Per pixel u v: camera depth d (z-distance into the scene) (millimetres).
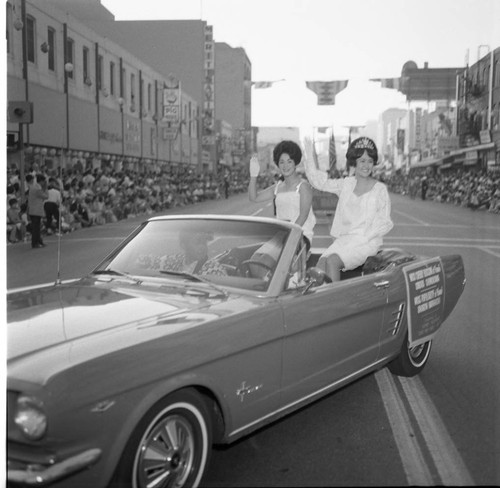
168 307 3295
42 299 3477
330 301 3828
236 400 3182
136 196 23219
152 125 32531
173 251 4023
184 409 2934
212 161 55812
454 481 3271
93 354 2615
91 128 22391
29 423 2426
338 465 3445
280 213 5516
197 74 49781
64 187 16141
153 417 2758
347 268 5098
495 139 27547
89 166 22203
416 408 4328
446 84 33906
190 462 2988
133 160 28719
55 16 18953
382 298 4359
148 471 2812
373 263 5305
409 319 4742
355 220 5148
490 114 27938
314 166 5391
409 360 4910
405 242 14570
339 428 3969
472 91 30875
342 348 3994
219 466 3418
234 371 3148
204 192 38062
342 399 4516
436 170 41344
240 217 4141
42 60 18078
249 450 3629
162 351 2785
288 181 5531
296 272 3830
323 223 18828
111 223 19422
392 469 3398
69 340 2777
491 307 7777
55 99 18844
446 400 4500
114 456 2596
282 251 3770
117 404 2586
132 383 2629
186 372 2877
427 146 44000
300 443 3734
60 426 2430
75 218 16812
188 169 42250
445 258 5379
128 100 27875
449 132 35562
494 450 3652
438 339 6262
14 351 2674
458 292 5527
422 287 4902
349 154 5207
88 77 21750
